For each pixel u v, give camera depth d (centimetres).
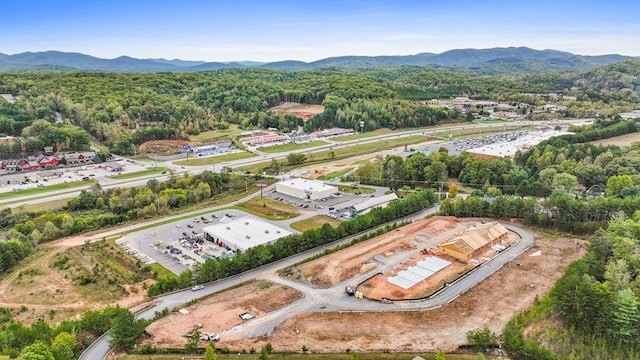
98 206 19762
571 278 9681
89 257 14275
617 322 8538
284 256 13388
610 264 10350
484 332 8625
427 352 8550
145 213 18588
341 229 14900
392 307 10231
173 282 11531
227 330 9356
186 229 17050
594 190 19425
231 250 14875
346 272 12019
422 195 18438
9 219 17425
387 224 16100
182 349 8644
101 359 8412
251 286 11500
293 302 10544
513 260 12769
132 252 14700
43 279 12800
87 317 9362
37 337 8638
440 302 10431
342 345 8781
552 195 17388
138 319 9788
